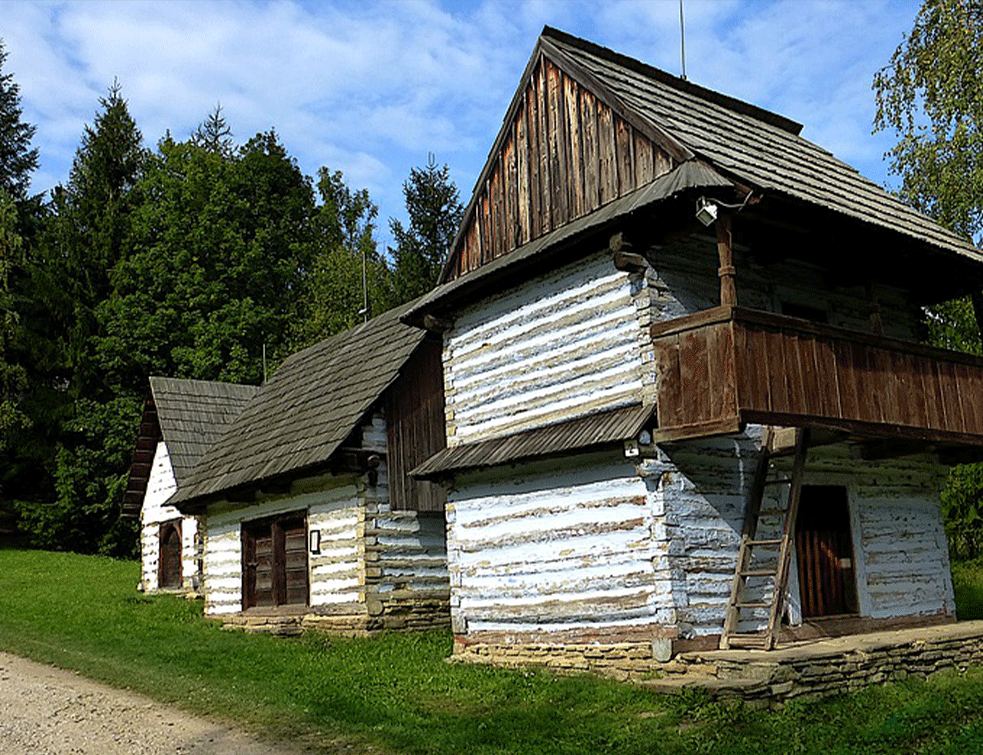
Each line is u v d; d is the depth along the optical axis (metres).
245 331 38.47
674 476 11.04
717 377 10.27
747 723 8.80
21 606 20.17
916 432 12.08
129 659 13.72
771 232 11.89
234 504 19.22
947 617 14.10
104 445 36.12
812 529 12.70
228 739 9.01
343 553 16.50
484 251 14.62
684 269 11.92
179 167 41.75
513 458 12.12
